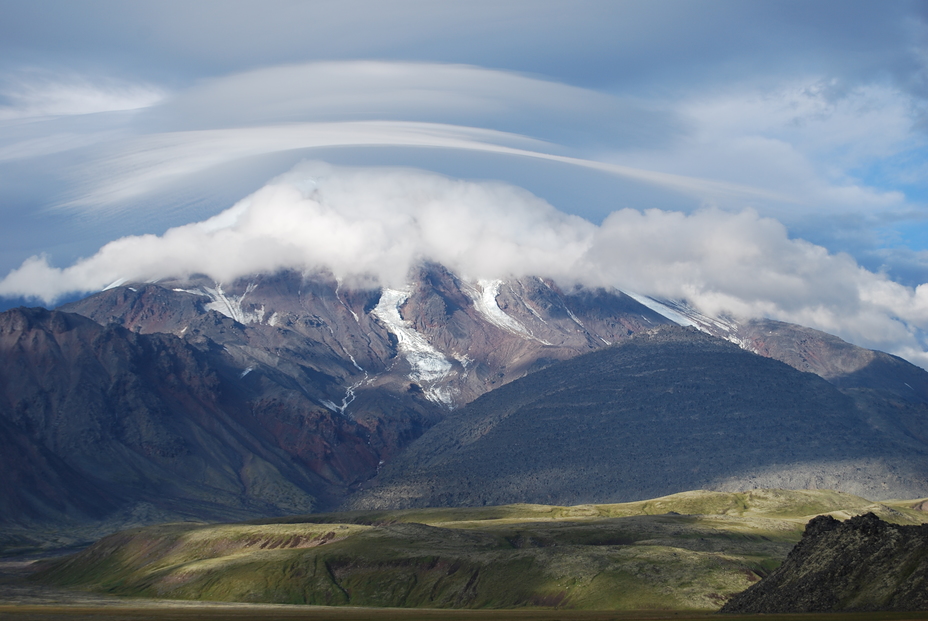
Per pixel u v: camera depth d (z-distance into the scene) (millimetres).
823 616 157625
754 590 195625
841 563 180875
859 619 149625
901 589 166000
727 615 182875
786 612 176875
